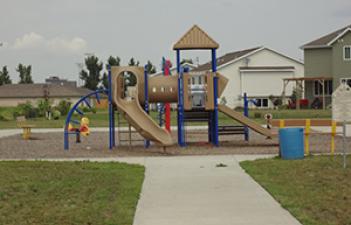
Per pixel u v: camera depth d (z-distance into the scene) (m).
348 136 25.66
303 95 64.75
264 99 72.31
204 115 22.94
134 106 20.94
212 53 22.66
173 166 15.42
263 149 20.52
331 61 61.72
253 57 72.62
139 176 13.52
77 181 12.79
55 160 17.36
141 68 21.72
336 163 14.56
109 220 8.97
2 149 22.12
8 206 10.09
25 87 95.75
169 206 10.03
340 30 62.56
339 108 14.25
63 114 58.94
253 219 8.91
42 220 9.02
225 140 25.19
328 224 8.40
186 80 21.91
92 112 61.94
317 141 23.22
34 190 11.66
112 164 15.90
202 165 15.49
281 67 72.38
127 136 28.61
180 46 22.42
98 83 118.75
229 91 72.31
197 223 8.72
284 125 20.91
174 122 40.47
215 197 10.79
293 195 10.62
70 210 9.70
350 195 10.41
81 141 25.91
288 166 14.36
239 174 13.65
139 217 9.21
